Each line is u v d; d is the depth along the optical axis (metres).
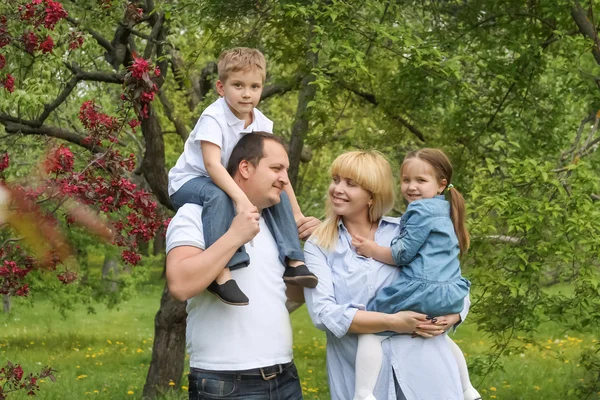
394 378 3.22
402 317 3.14
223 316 2.93
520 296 7.04
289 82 9.00
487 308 7.05
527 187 6.89
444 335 3.32
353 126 10.16
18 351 15.13
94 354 15.00
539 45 8.37
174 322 9.80
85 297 16.39
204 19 8.13
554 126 9.09
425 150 3.65
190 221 2.96
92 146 5.32
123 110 5.43
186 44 8.75
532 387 10.81
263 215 3.21
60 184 4.46
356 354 3.23
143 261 17.80
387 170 3.34
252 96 3.25
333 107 8.56
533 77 8.88
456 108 9.33
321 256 3.33
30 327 19.44
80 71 8.48
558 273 7.37
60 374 12.12
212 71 10.36
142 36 8.44
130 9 7.39
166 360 9.82
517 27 8.45
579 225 6.18
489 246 6.72
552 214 6.44
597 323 6.93
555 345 14.96
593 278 6.29
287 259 3.13
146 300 26.31
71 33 6.54
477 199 7.09
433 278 3.20
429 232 3.25
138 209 5.49
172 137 12.95
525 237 6.68
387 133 9.88
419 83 8.44
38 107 6.32
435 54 7.32
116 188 5.14
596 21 7.98
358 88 9.65
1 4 5.39
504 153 8.91
